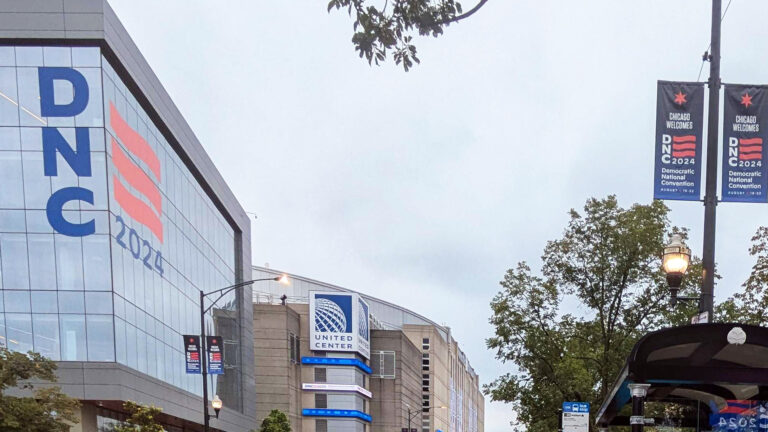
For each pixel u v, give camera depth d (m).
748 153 10.58
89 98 32.25
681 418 11.74
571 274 24.53
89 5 32.03
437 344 119.69
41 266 31.19
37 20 31.97
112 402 31.59
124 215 33.62
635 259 23.50
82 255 31.41
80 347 30.77
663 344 8.16
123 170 33.88
